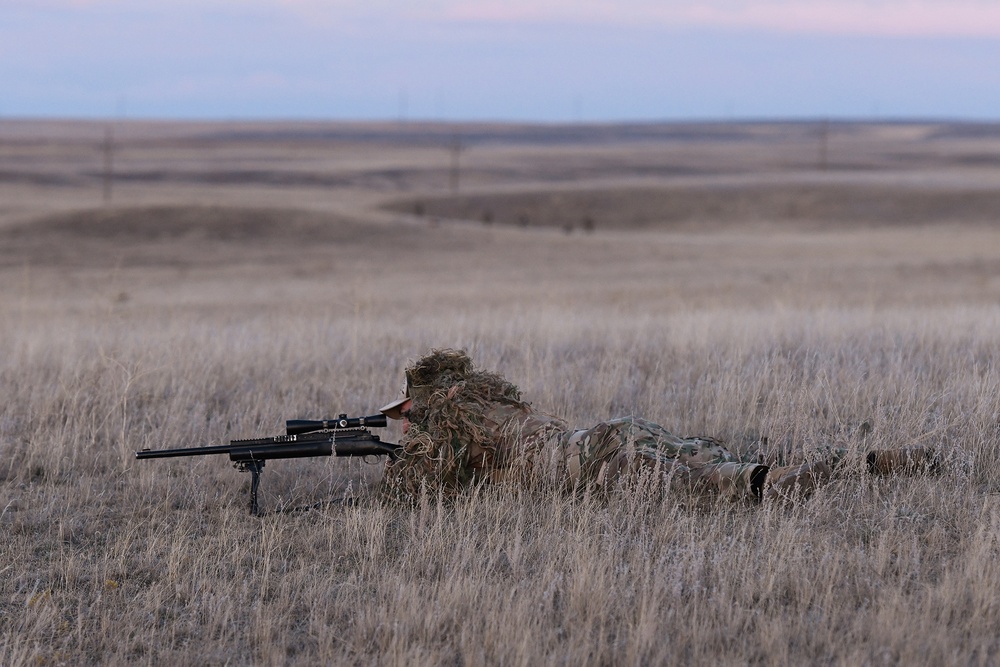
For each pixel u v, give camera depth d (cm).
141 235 15775
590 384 1991
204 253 14688
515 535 1238
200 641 1025
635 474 1331
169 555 1223
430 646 983
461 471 1391
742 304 6203
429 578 1148
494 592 1081
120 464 1614
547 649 959
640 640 949
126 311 5641
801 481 1309
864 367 1988
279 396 2056
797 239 19550
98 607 1101
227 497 1471
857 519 1262
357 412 1903
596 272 12494
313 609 1082
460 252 15512
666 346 2425
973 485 1387
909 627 958
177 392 2028
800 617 983
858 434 1490
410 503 1375
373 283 10869
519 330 2752
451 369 1422
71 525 1349
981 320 2761
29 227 15950
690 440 1375
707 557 1161
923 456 1396
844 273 11094
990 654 923
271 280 11606
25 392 1992
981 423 1546
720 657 938
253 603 1101
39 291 9806
